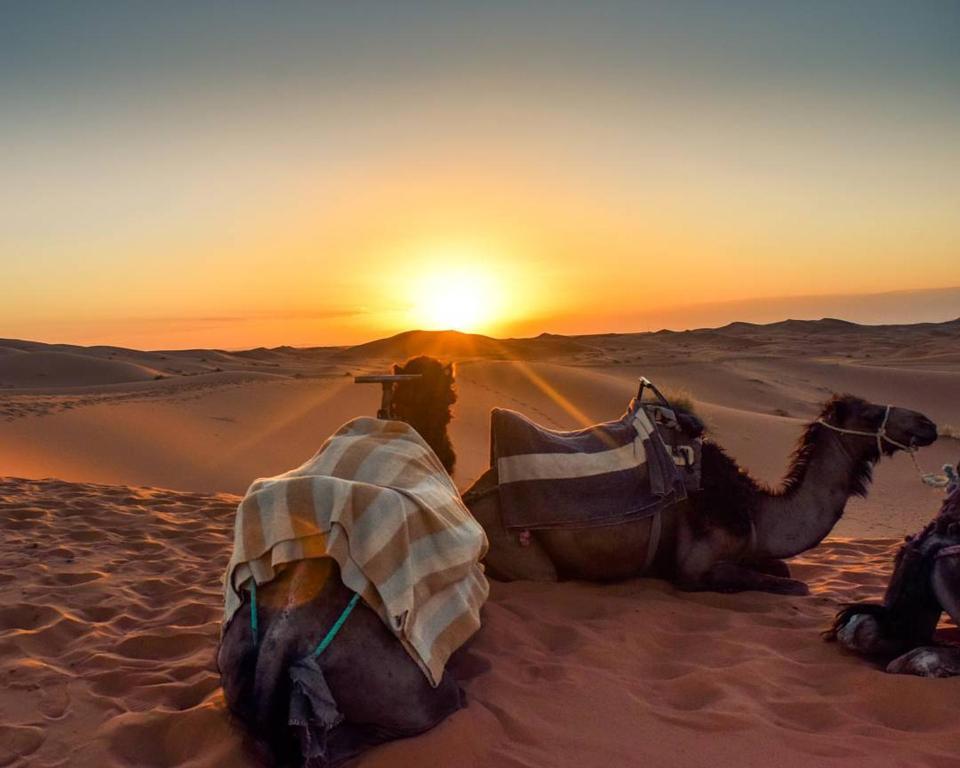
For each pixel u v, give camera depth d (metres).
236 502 12.21
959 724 4.87
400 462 5.18
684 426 7.23
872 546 10.18
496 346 145.88
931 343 118.50
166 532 9.88
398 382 6.28
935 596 5.51
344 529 4.26
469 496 7.32
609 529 7.02
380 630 4.23
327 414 42.34
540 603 6.86
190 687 5.38
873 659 5.84
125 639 6.21
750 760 4.55
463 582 5.16
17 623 6.75
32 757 4.62
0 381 79.62
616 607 6.84
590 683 5.42
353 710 4.21
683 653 6.12
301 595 4.13
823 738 4.77
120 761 4.58
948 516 5.61
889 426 7.04
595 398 56.38
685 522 7.19
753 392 72.38
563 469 7.07
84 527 9.88
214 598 7.36
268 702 3.96
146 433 31.59
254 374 66.06
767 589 7.30
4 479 13.19
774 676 5.63
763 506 7.32
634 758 4.55
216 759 4.43
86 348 125.50
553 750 4.61
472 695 5.12
